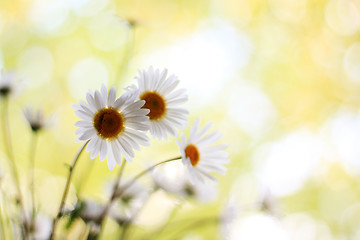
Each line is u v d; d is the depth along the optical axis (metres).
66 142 1.20
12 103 1.12
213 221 0.66
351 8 1.47
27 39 1.33
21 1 1.30
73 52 1.37
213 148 0.53
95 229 0.51
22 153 1.11
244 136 1.50
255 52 1.52
